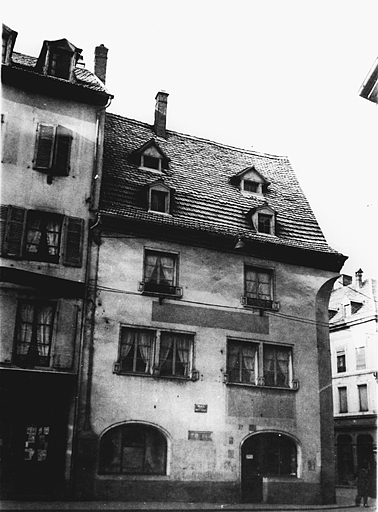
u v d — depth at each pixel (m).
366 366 40.03
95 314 19.61
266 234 24.22
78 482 17.77
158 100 27.72
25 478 17.41
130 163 24.20
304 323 23.11
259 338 22.00
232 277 22.39
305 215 26.48
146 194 22.45
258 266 23.09
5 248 18.94
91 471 18.03
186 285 21.42
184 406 19.97
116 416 18.89
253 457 20.78
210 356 20.94
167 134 27.52
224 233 22.48
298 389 22.02
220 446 20.05
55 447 17.95
